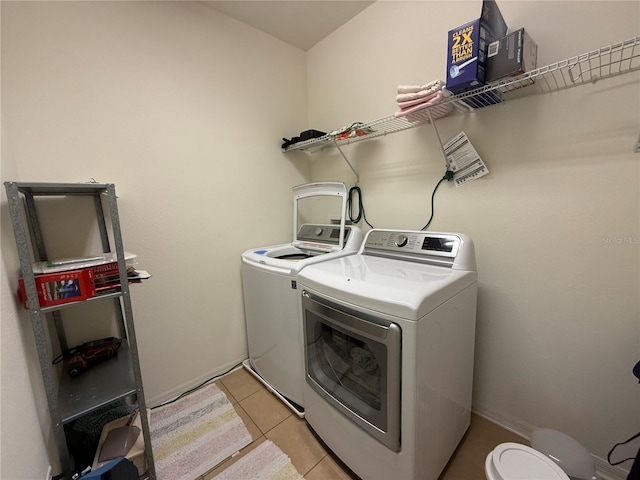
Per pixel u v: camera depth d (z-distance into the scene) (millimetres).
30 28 1228
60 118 1319
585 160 1115
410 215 1745
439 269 1279
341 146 2121
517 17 1227
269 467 1284
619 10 1002
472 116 1412
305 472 1257
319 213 2088
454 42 1109
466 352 1302
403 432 979
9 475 735
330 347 1298
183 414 1617
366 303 1004
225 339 2002
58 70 1302
